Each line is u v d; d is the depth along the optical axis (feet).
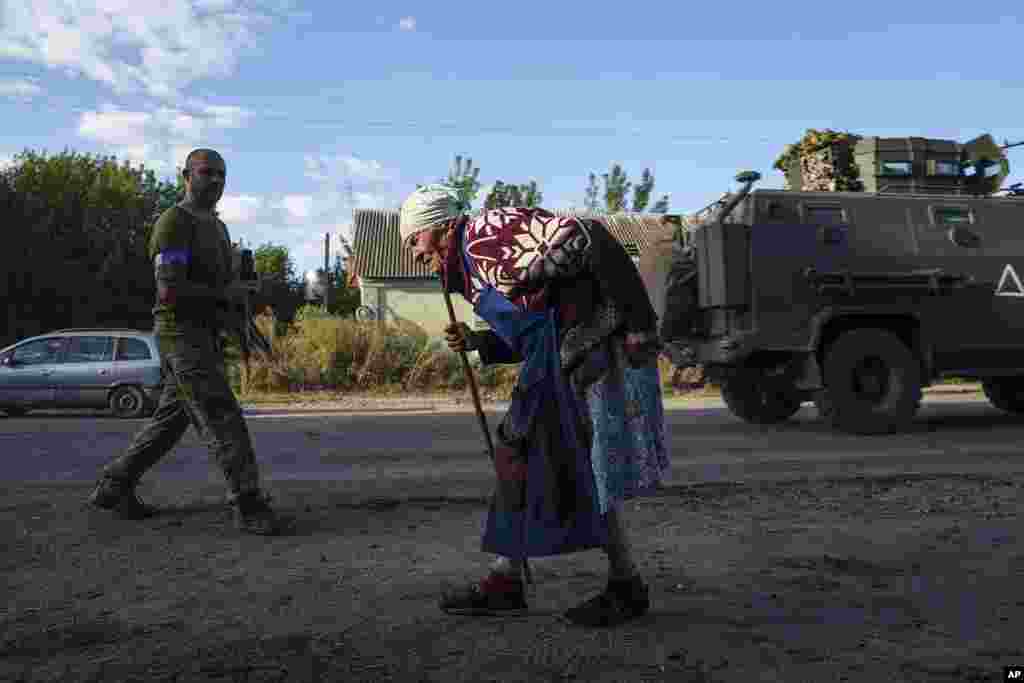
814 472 20.44
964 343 31.01
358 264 87.92
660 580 10.89
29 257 100.73
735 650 8.32
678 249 33.63
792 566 11.50
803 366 30.17
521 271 9.18
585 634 8.86
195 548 12.92
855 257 30.35
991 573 11.05
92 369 46.62
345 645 8.56
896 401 29.37
